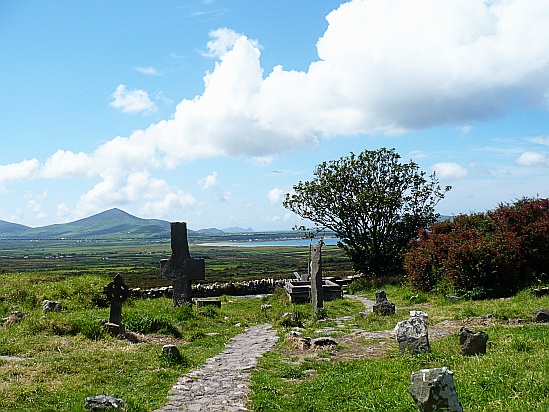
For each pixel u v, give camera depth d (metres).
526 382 8.91
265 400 10.02
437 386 7.16
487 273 23.84
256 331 20.06
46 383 10.46
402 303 26.59
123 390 10.52
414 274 29.16
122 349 13.97
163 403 9.85
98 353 13.12
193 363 13.44
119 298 16.62
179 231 25.59
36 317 17.45
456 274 24.59
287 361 13.97
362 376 10.98
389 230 41.06
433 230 33.09
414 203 41.41
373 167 40.62
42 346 13.47
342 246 42.25
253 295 41.09
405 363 11.69
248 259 105.19
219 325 20.77
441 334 15.70
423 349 12.65
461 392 8.87
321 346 15.39
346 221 41.06
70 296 22.89
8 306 20.64
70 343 14.23
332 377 11.37
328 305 27.44
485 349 12.09
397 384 10.02
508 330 14.56
